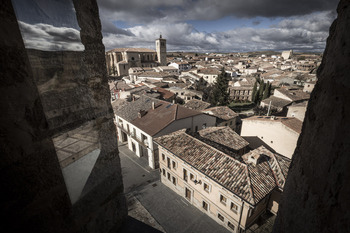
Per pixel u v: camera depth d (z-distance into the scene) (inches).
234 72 3324.3
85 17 89.8
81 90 90.6
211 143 670.5
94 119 99.3
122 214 130.9
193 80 2516.0
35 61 67.4
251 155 541.6
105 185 110.9
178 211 609.0
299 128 815.1
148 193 693.3
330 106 51.9
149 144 818.8
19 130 58.4
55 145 77.7
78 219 91.6
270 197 531.2
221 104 1722.4
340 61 49.4
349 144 41.0
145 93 1429.6
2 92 53.7
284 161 565.9
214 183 514.0
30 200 63.4
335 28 60.8
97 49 99.3
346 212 39.5
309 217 55.1
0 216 56.9
